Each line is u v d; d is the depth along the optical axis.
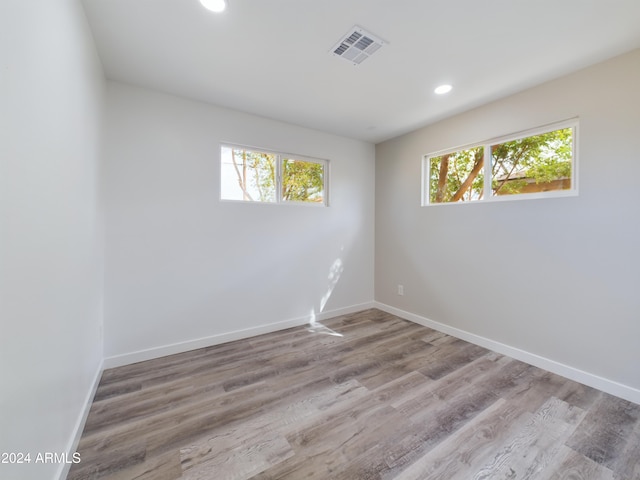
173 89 2.37
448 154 3.08
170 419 1.65
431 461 1.36
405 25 1.61
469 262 2.80
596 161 1.96
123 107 2.26
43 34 0.99
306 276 3.32
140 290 2.36
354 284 3.75
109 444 1.45
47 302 1.04
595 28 1.62
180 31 1.67
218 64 2.01
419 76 2.15
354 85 2.30
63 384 1.22
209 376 2.14
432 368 2.27
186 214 2.54
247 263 2.90
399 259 3.58
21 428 0.85
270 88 2.35
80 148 1.46
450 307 2.98
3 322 0.75
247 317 2.91
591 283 2.00
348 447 1.44
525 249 2.37
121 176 2.26
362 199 3.79
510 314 2.47
